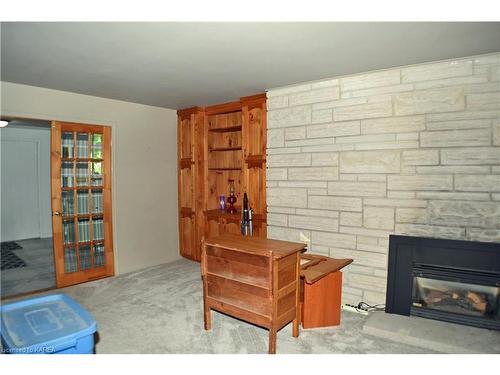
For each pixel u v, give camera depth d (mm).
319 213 3342
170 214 4898
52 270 4445
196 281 3984
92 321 1872
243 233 3873
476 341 2379
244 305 2438
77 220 3904
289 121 3525
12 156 6547
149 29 2033
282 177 3605
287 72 2990
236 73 3018
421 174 2789
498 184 2508
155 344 2504
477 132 2562
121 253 4289
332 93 3217
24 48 2348
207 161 4703
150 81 3281
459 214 2650
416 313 2777
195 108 4566
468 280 2607
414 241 2805
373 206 3016
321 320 2754
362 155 3062
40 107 3521
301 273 2672
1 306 2012
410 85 2809
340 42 2256
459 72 2609
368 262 3051
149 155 4578
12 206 6574
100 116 4020
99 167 4098
